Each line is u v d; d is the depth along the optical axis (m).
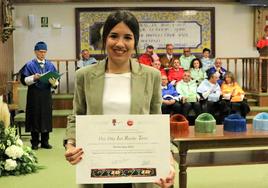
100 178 1.54
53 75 5.51
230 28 8.81
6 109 4.46
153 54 7.88
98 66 1.66
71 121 1.69
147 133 1.54
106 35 1.62
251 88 8.55
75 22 8.49
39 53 5.68
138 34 1.63
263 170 4.50
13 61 8.38
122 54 1.61
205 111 6.74
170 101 6.60
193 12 8.69
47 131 5.57
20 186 3.87
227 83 7.05
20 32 8.44
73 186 3.86
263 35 8.83
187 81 6.90
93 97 1.62
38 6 8.44
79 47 8.50
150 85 1.65
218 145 3.17
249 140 3.19
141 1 8.55
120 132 1.54
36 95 5.53
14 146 4.29
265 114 3.51
